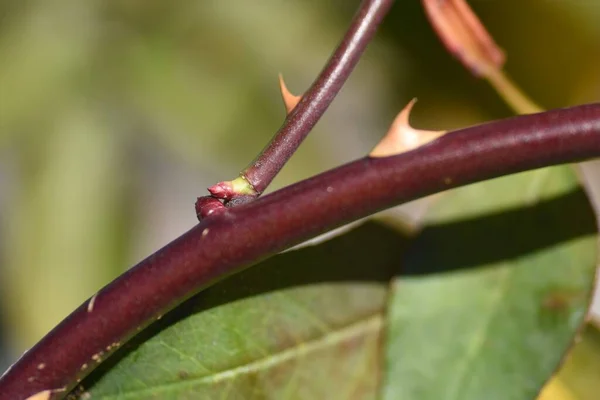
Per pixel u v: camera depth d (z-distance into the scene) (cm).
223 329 20
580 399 22
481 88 29
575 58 29
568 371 22
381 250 21
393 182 18
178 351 20
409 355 21
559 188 21
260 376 20
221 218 18
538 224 21
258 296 20
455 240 21
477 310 21
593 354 22
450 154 19
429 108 31
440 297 21
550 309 21
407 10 30
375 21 20
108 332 18
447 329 21
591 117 19
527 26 28
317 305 21
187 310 20
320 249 21
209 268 18
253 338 20
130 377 20
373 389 21
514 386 21
